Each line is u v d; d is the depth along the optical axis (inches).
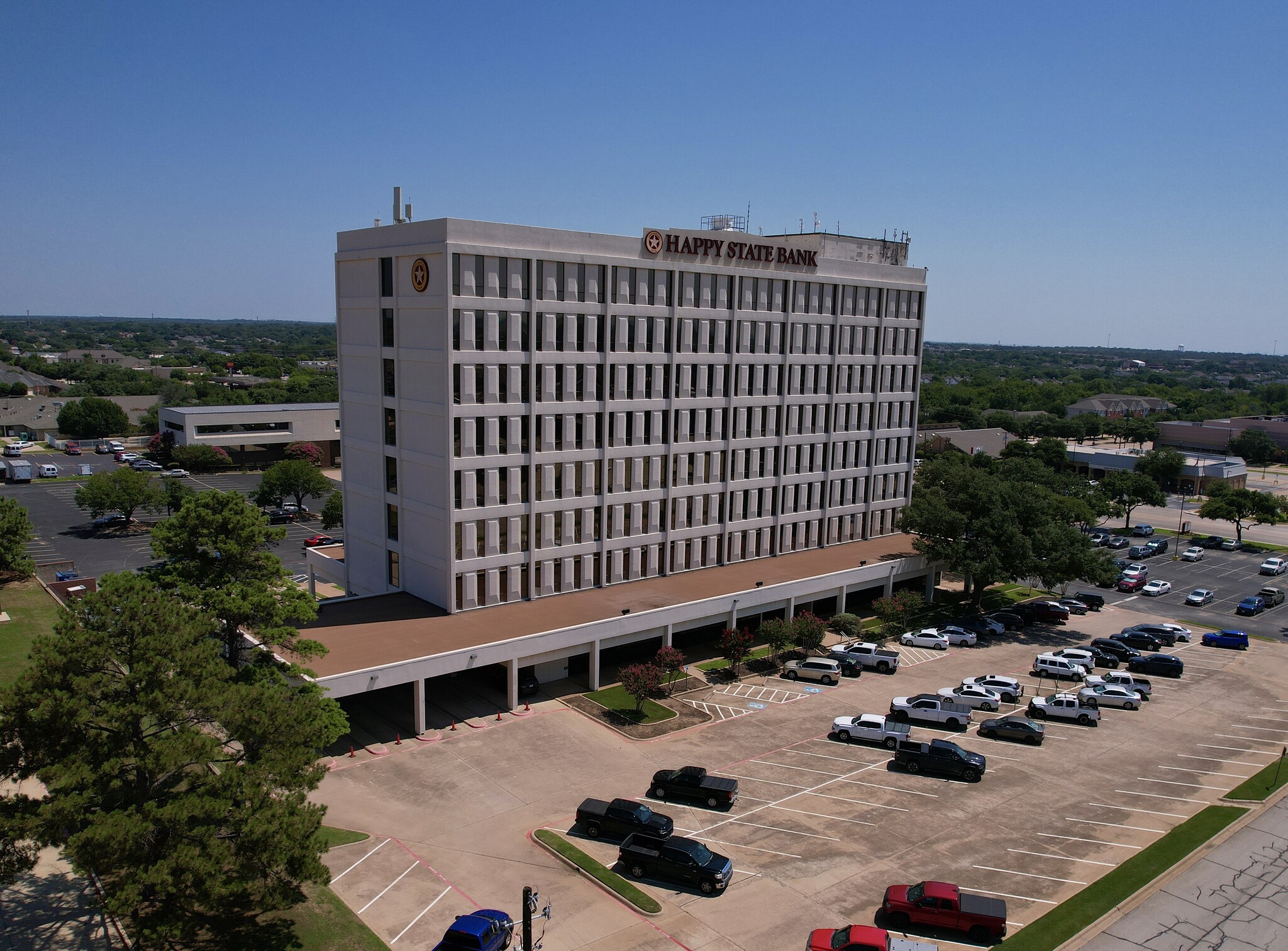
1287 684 2694.4
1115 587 3838.6
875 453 3651.6
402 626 2337.6
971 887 1544.0
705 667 2677.2
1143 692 2546.8
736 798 1847.9
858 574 3161.9
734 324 3004.4
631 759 2023.9
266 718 1343.5
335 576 3061.0
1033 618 3299.7
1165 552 4608.8
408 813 1745.8
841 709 2368.4
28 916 1339.8
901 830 1740.9
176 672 1316.4
